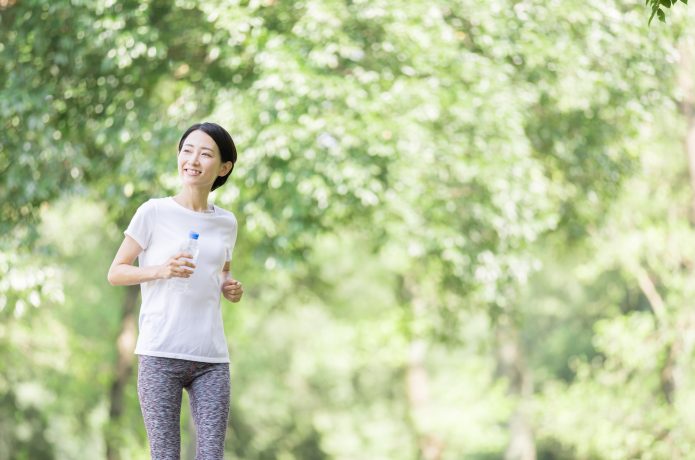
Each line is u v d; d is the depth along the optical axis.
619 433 18.02
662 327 18.11
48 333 19.77
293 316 28.00
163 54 12.30
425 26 12.50
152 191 13.05
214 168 5.88
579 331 35.12
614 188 16.23
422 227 14.47
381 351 25.11
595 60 13.99
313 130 12.30
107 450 19.97
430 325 19.78
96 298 23.80
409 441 32.56
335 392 35.12
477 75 13.00
